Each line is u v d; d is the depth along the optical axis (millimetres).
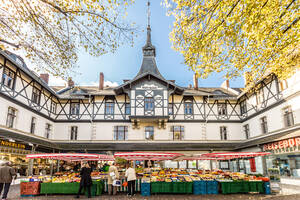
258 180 9297
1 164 7961
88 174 8602
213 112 19875
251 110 18031
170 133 19234
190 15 5699
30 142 13273
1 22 4961
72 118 19391
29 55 5574
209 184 9430
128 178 8961
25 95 14742
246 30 5574
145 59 22297
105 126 19219
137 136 18984
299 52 6016
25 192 8930
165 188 9219
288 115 13523
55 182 9203
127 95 19812
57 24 5254
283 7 5141
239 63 6332
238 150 18922
